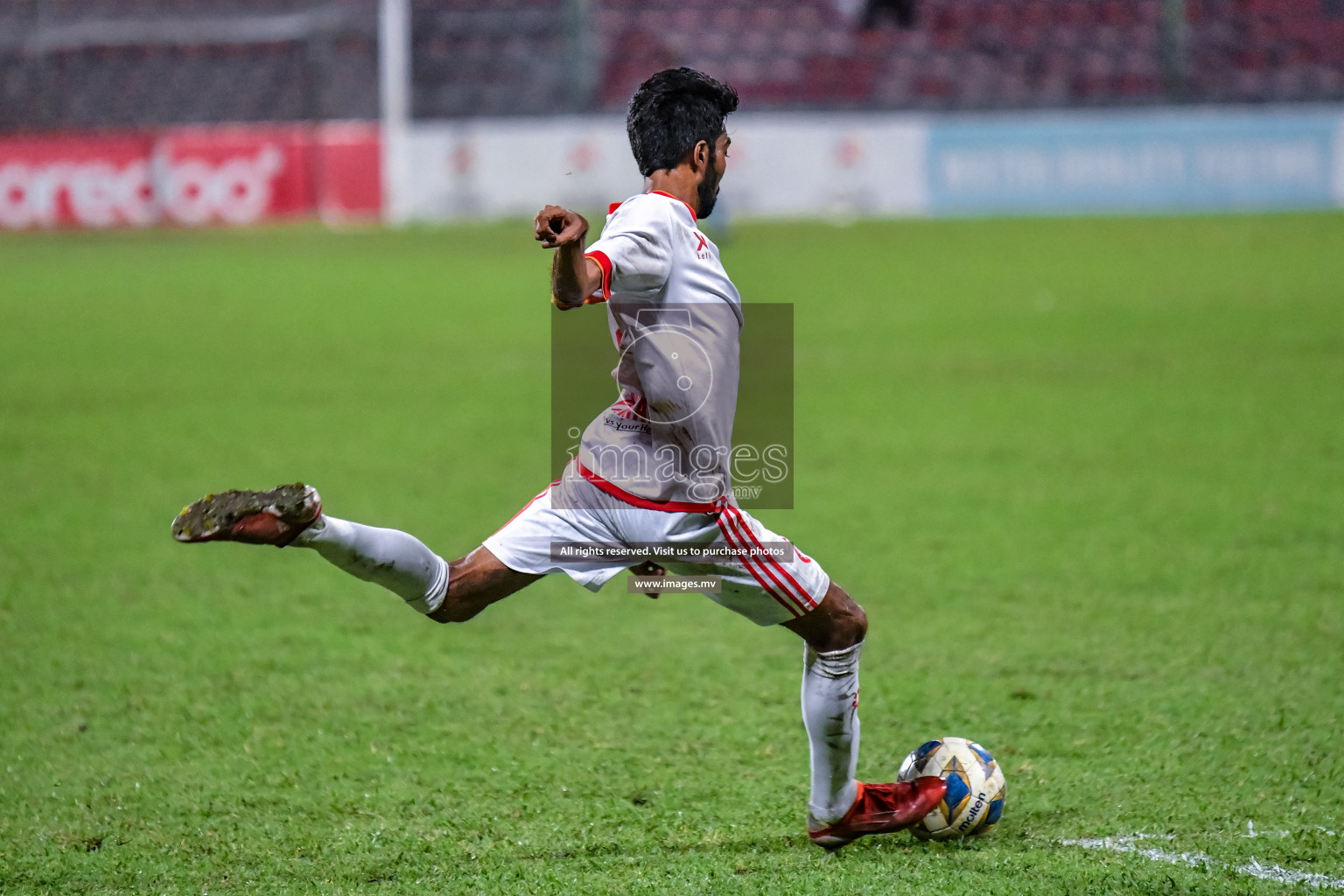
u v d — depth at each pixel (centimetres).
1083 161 8175
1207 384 3859
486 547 1253
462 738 1648
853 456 3188
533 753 1599
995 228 7612
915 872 1280
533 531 1250
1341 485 2808
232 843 1372
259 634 2056
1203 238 6938
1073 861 1297
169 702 1778
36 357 4559
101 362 4469
